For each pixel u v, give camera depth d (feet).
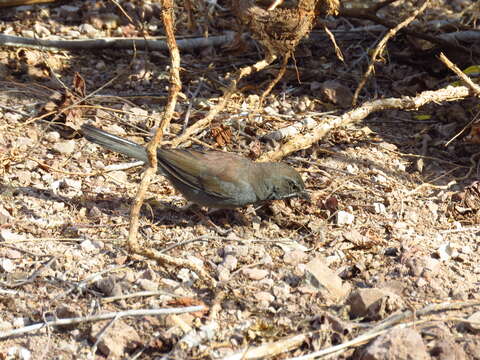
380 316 24.79
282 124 37.88
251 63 43.04
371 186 33.99
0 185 31.24
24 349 23.08
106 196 31.45
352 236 29.53
